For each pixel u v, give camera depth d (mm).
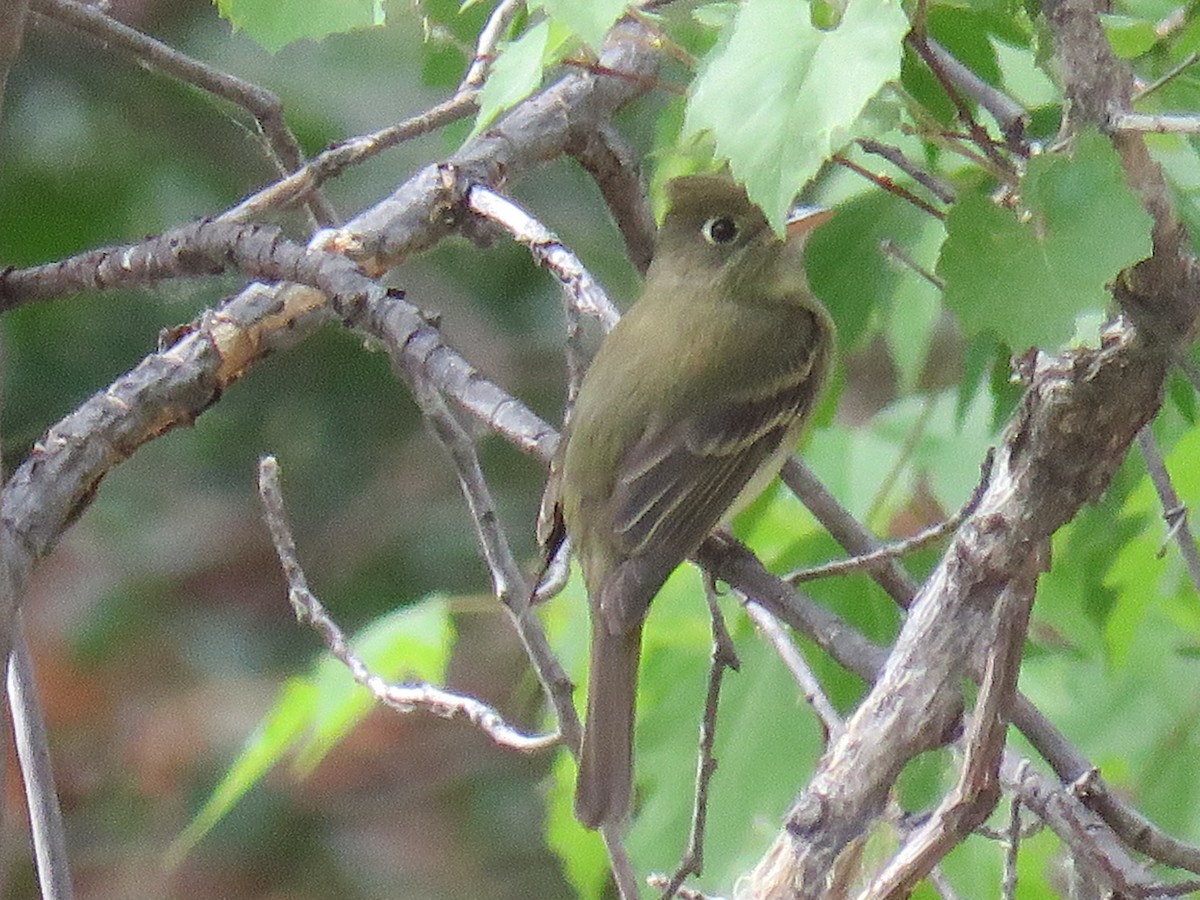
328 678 8891
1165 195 5449
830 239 9242
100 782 15625
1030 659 9656
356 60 13156
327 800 16172
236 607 15469
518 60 6402
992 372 8625
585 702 9320
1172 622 10133
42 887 7211
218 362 7918
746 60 5141
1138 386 5637
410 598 14688
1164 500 7070
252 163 13109
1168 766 9930
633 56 9250
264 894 15789
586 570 8398
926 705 5680
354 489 14656
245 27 7574
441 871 15867
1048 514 5723
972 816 5355
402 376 7551
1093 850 5961
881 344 13977
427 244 8523
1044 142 6449
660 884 6934
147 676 15562
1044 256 5031
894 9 5070
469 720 7391
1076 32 5355
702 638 9367
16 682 7262
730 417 8688
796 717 9164
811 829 5633
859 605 8953
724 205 9258
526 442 7027
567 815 9422
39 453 7629
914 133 6117
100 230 12789
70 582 15469
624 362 8906
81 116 12750
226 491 14906
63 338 13000
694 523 8359
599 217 13781
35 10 8281
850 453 10180
